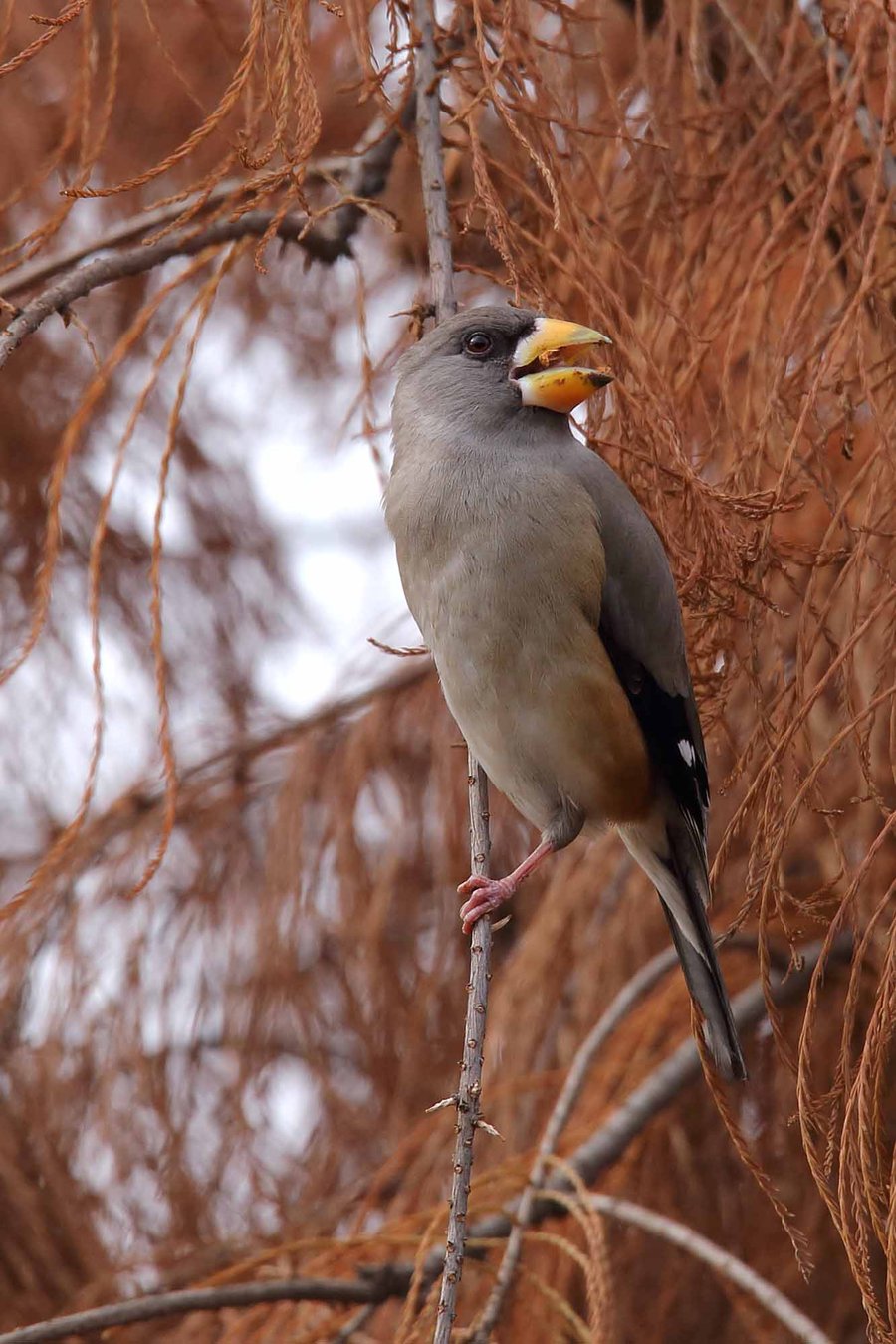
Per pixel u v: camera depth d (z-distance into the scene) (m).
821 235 6.45
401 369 8.19
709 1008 8.12
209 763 11.45
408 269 12.54
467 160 8.48
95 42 6.79
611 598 7.88
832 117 6.97
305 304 13.21
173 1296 7.40
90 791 6.35
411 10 7.21
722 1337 9.05
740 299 6.93
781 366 6.50
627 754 8.04
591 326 7.21
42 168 6.86
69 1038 10.26
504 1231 8.70
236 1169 10.18
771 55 7.53
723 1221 9.30
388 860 10.67
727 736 7.34
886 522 6.47
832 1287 9.15
